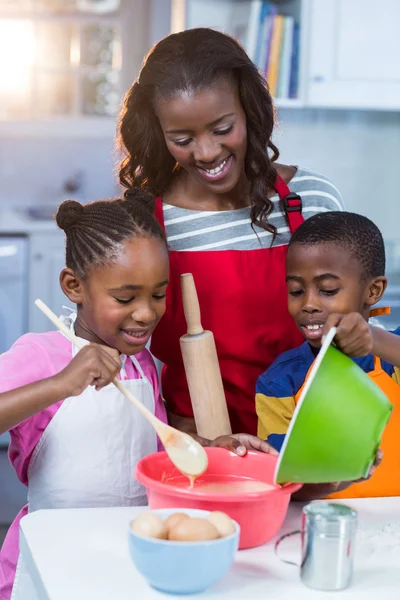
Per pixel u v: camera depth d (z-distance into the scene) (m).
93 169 5.07
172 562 1.00
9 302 4.32
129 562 1.14
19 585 1.26
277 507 1.18
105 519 1.29
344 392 1.14
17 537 1.56
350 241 1.51
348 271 1.50
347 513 1.10
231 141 1.56
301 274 1.52
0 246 4.27
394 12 4.04
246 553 1.18
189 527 1.03
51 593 1.04
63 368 1.42
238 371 1.73
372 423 1.16
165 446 1.28
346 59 4.04
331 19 4.00
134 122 1.71
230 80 1.56
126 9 4.98
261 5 3.95
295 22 4.04
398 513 1.36
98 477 1.54
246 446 1.42
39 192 5.05
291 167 1.82
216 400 1.56
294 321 1.69
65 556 1.15
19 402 1.28
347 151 4.56
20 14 4.90
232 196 1.74
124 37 5.01
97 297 1.47
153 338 1.76
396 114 4.57
